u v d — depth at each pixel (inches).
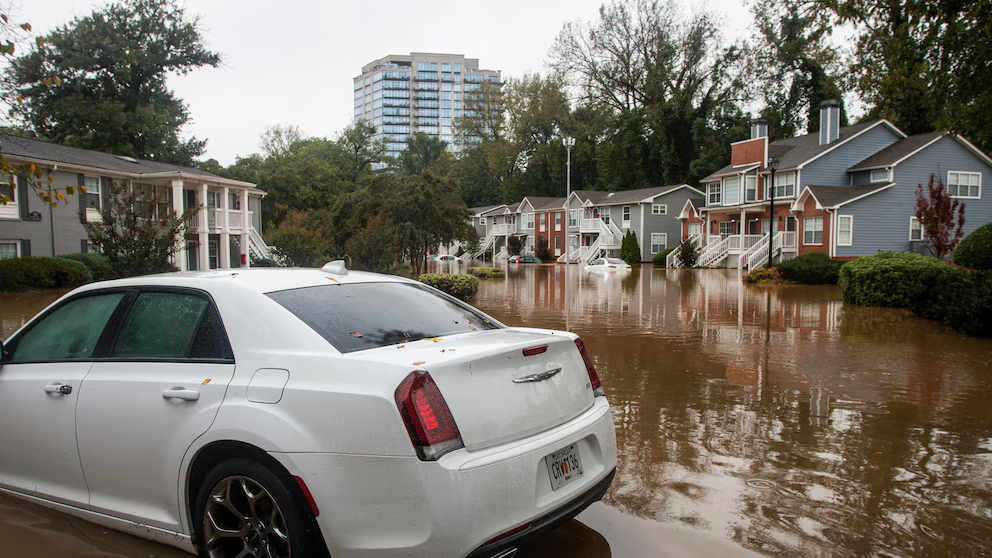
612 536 133.5
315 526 104.5
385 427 97.1
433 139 4466.0
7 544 128.4
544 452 109.5
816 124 2220.7
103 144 1664.6
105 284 142.1
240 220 1390.3
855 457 186.2
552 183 3137.3
